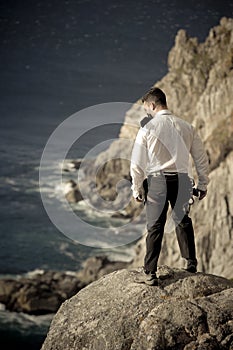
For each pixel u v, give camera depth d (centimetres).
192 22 9750
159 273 686
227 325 603
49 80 8344
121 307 643
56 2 10512
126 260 3806
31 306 3042
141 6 10369
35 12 10288
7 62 8862
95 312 652
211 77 4138
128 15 10169
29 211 4578
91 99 7781
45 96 7856
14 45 9325
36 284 3269
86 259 3859
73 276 3516
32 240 4122
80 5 10438
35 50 9250
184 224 684
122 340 614
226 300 633
